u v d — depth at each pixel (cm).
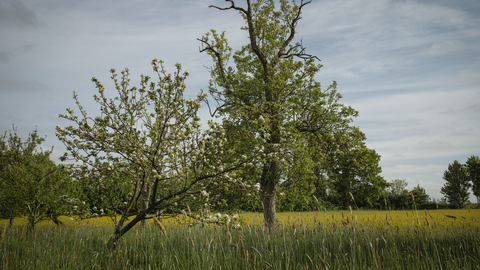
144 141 674
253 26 1612
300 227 895
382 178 3497
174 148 688
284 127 1289
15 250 689
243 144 1259
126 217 711
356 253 598
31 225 1138
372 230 815
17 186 1145
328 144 1555
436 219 1261
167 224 1098
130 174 727
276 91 1398
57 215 1200
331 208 3061
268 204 1291
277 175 1328
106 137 664
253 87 1448
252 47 1566
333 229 820
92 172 704
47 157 1609
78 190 1044
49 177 1183
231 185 734
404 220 1256
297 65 1480
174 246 712
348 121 1500
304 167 1340
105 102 679
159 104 670
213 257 555
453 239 684
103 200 771
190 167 713
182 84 669
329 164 1691
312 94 1491
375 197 3444
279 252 620
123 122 677
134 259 610
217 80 1549
